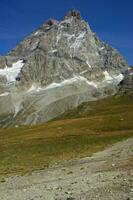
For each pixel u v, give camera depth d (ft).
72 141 271.90
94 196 86.48
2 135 382.83
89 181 112.78
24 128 428.15
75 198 86.38
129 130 359.46
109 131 362.53
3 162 194.80
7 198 96.84
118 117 426.51
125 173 118.42
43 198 91.50
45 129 392.88
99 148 228.43
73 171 145.89
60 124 412.57
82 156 198.08
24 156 213.66
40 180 131.34
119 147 220.23
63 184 113.70
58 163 178.50
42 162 187.11
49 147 246.06
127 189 89.97
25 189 110.83
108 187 96.53
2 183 131.44
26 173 152.87
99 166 150.71
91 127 384.47
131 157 165.68
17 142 303.48
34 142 287.89
